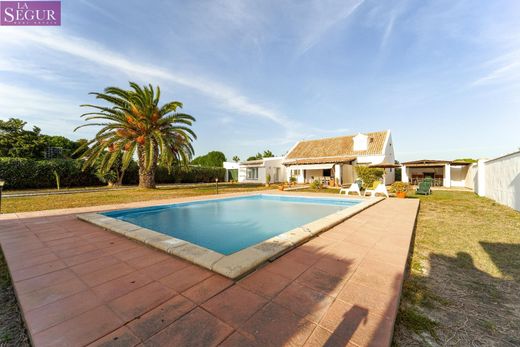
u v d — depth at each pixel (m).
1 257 5.41
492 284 4.18
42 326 2.70
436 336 2.81
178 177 41.31
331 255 5.04
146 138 22.02
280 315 2.88
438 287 4.06
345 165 33.62
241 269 3.98
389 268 4.35
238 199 18.44
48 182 26.44
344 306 3.08
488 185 17.30
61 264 4.64
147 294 3.42
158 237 6.06
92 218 8.52
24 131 34.12
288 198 18.69
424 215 10.55
